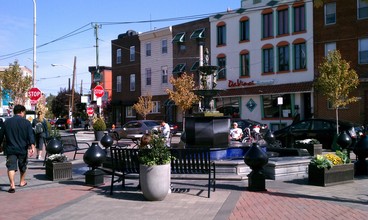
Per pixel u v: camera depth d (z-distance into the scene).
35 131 16.25
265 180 9.62
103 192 9.05
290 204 7.62
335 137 17.55
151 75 44.38
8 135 9.38
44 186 9.97
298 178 10.56
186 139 12.44
